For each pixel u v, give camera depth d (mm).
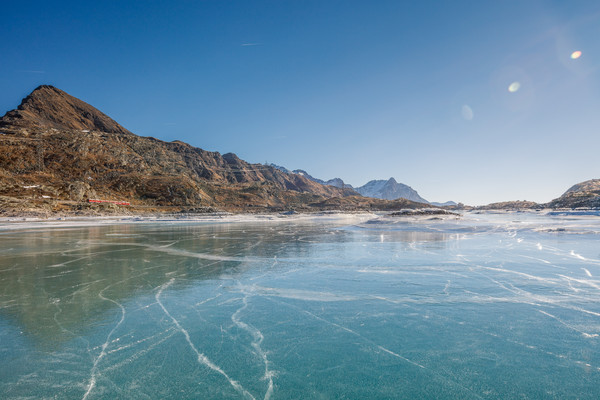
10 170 109562
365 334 9828
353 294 13812
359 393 6863
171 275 17516
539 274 16781
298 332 10016
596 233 33750
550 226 39938
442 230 40094
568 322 10594
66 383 7273
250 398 6676
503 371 7703
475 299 12961
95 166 135500
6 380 7402
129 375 7598
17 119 176375
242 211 139750
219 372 7715
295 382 7289
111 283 15867
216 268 19250
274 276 17078
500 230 37656
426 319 10969
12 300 13211
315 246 28516
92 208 89750
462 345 9070
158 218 82000
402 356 8469
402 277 16562
